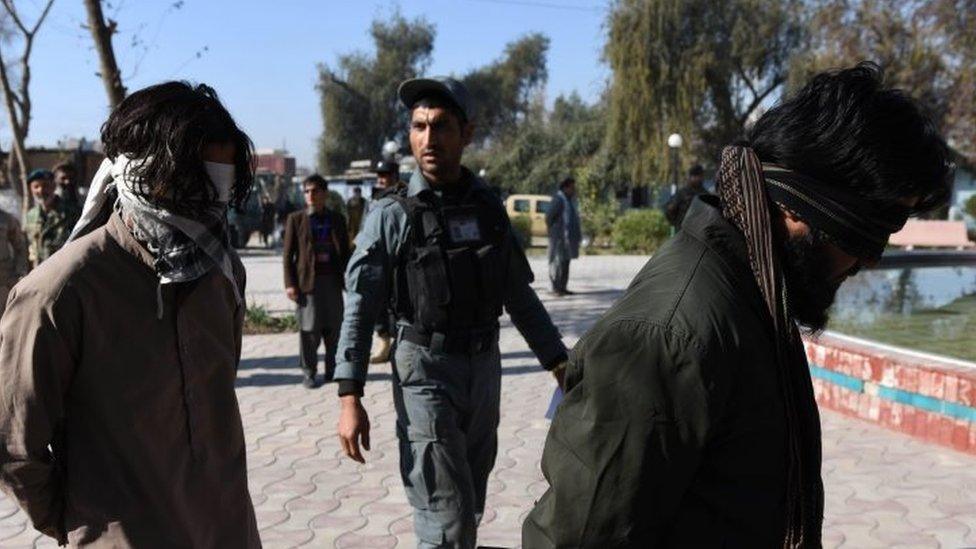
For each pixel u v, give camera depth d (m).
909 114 1.20
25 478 1.76
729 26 28.95
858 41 17.86
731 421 1.20
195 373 1.92
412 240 2.94
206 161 1.86
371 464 5.11
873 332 8.62
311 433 5.81
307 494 4.59
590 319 10.92
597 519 1.19
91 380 1.80
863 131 1.17
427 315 2.91
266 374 7.86
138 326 1.83
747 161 1.25
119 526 1.79
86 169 23.12
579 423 1.22
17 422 1.73
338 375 2.88
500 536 4.01
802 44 29.28
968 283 12.90
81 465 1.81
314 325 7.17
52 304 1.74
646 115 28.89
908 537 3.92
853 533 3.97
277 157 56.16
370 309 2.93
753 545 1.22
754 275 1.24
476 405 2.99
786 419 1.23
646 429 1.17
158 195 1.84
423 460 2.89
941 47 16.17
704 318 1.18
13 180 13.94
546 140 42.41
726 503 1.21
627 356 1.19
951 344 7.88
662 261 1.29
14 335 1.75
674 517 1.23
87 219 1.93
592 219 25.88
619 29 28.89
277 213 26.89
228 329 2.01
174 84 1.87
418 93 3.09
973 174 17.48
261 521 4.21
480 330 2.99
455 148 3.05
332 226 7.23
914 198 1.22
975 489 4.50
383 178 9.16
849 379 5.90
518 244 3.16
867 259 1.24
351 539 3.98
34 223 7.30
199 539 1.90
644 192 33.81
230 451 2.02
